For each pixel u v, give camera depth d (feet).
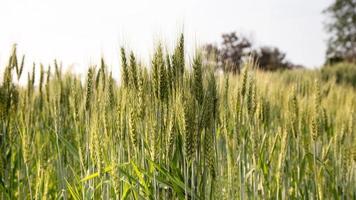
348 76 88.79
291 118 18.08
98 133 13.42
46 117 22.18
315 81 17.57
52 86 22.59
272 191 17.28
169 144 13.41
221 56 15.10
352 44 211.20
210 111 14.17
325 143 20.35
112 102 14.79
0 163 16.05
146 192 13.25
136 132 13.43
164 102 13.48
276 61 145.28
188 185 13.89
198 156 13.83
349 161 17.69
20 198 16.25
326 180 18.10
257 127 15.88
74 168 18.25
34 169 18.31
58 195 16.67
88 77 16.01
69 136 20.31
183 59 13.89
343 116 23.06
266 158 17.85
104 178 14.29
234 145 15.66
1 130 17.47
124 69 14.02
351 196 17.81
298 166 17.98
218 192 14.79
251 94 15.98
